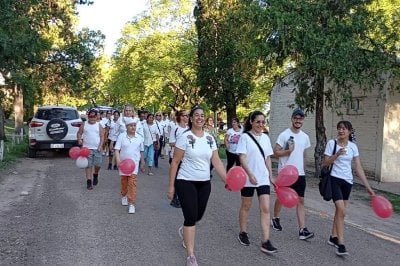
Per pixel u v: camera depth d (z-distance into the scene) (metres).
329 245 7.52
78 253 6.71
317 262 6.61
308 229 8.55
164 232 7.96
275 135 25.11
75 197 10.95
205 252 6.91
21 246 6.98
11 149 21.73
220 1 29.44
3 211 9.37
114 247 7.04
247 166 7.11
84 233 7.78
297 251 7.11
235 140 12.55
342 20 14.12
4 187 12.33
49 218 8.80
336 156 7.08
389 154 17.14
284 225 8.78
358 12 14.29
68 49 22.91
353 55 13.68
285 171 7.28
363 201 12.62
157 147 15.95
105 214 9.21
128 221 8.69
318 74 14.30
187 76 38.03
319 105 16.45
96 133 12.15
